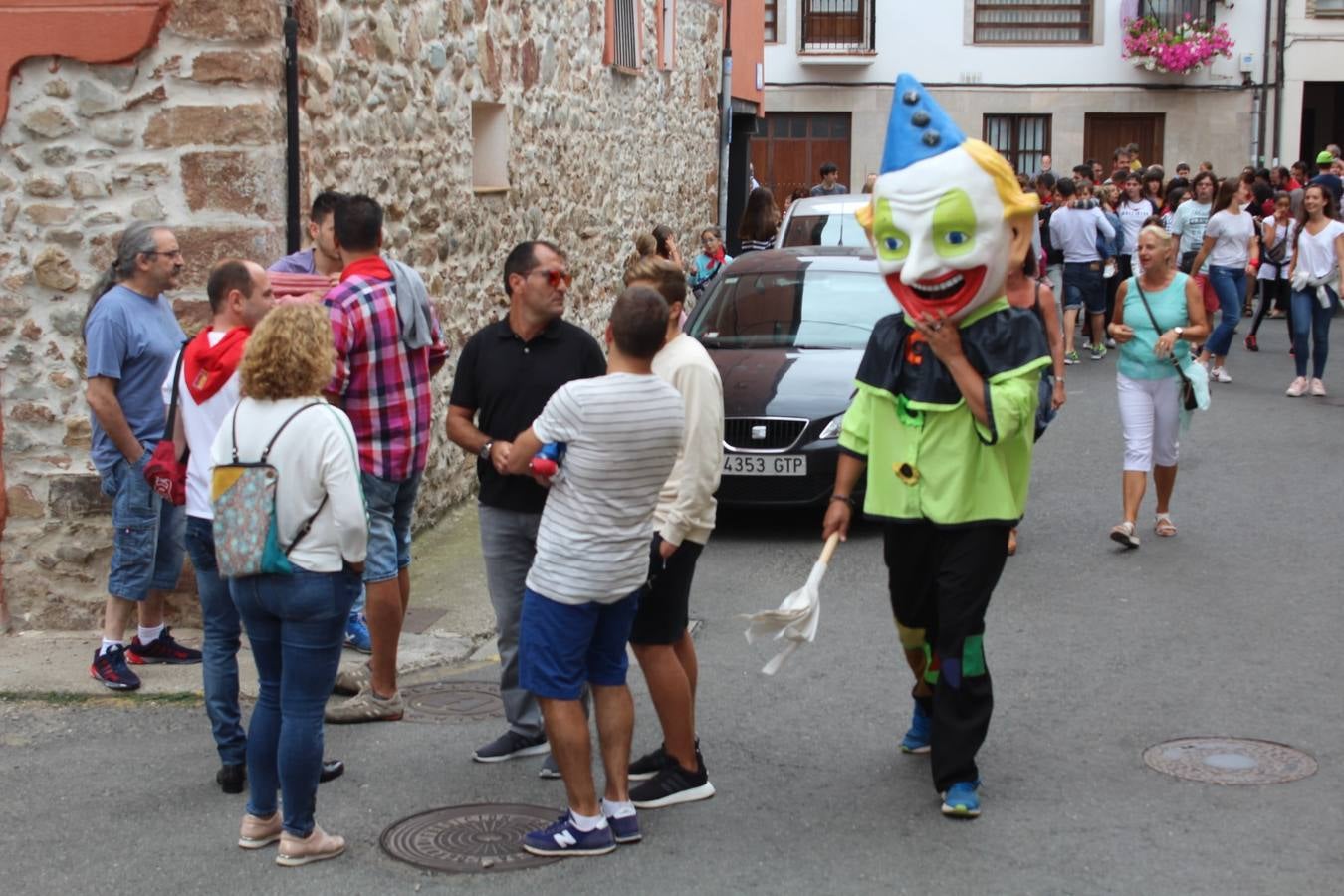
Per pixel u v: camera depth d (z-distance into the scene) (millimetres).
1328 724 6086
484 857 4930
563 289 5547
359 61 8414
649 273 5223
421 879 4773
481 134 11062
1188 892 4594
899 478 5234
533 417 5539
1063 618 7668
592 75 13750
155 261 6637
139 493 6586
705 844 5016
